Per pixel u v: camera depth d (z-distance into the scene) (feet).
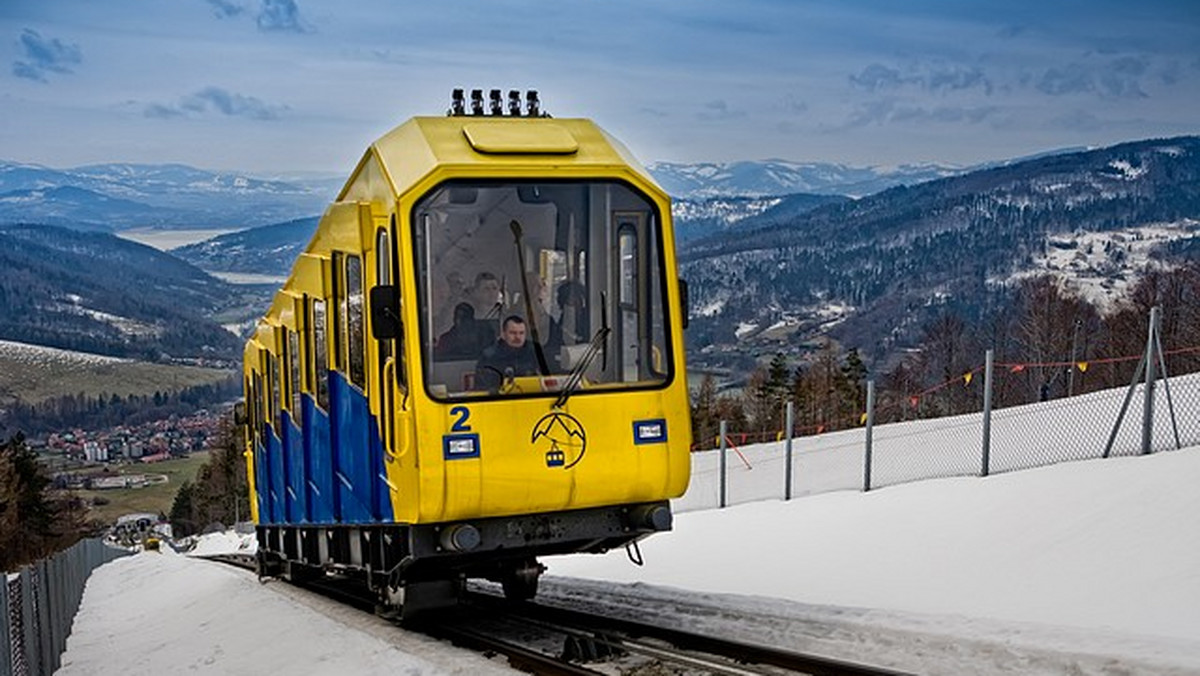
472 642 34.17
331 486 41.37
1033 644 27.50
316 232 42.96
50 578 49.08
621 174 33.73
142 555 167.12
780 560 51.16
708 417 257.34
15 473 256.93
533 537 33.09
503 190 32.63
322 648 37.68
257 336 62.39
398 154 33.45
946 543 47.19
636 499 33.35
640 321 33.65
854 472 82.28
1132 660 24.75
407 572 36.17
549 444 32.14
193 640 49.14
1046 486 51.37
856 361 255.29
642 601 41.37
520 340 32.37
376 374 34.22
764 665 28.50
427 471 31.22
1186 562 37.27
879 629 31.17
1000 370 176.35
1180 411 64.85
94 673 46.91
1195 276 194.08
